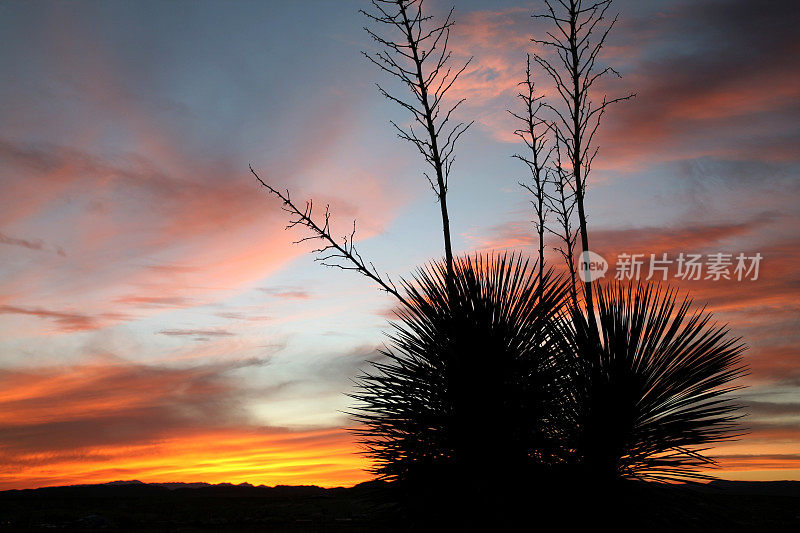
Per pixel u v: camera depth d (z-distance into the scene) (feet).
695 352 17.84
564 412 17.04
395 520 15.44
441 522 14.93
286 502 150.41
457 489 15.38
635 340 17.70
